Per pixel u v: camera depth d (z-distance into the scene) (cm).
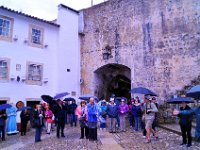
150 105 812
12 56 1318
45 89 1484
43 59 1488
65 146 777
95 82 1689
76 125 1315
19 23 1373
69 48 1656
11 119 1134
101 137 926
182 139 804
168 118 1236
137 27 1493
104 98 1778
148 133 802
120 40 1563
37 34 1475
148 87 1398
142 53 1452
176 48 1321
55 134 1046
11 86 1298
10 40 1316
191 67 1259
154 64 1394
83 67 1736
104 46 1639
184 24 1309
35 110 921
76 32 1727
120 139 877
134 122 1159
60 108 955
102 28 1666
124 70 1700
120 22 1577
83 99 1039
